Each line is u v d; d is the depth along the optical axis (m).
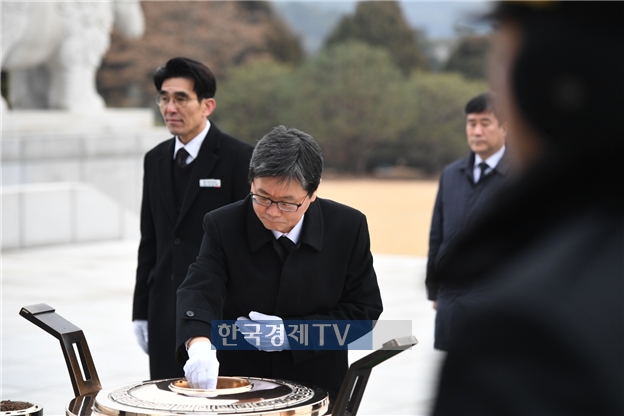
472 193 6.94
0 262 18.48
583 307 1.41
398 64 66.81
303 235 4.62
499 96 1.53
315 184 4.37
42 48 24.00
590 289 1.42
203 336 4.34
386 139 60.19
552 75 1.46
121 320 12.59
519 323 1.43
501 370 1.42
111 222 22.22
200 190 6.35
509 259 1.55
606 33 1.43
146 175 6.68
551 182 1.50
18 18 22.80
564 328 1.40
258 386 3.87
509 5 1.50
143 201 6.71
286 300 4.65
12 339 11.11
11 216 20.19
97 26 25.34
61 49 24.56
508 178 1.60
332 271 4.70
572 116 1.45
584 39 1.43
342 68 58.62
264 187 4.30
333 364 4.77
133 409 3.46
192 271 4.66
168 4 59.72
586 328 1.39
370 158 61.44
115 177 24.12
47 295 14.60
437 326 5.79
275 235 4.64
